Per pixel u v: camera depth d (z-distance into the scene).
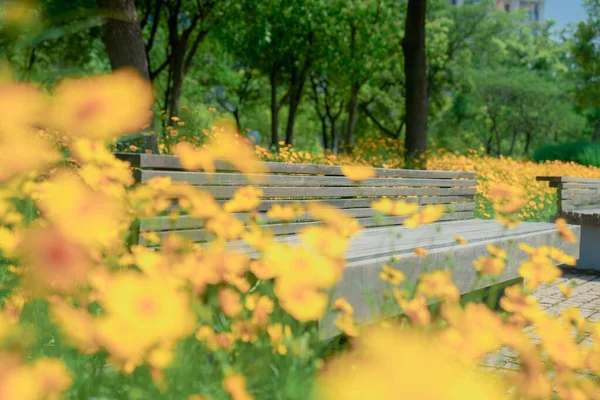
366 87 32.09
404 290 1.83
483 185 9.62
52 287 1.17
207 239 2.93
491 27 36.78
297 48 21.80
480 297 1.98
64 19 0.99
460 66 36.19
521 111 42.41
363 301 2.73
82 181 1.57
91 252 1.13
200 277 1.43
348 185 4.45
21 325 1.28
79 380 1.22
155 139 6.72
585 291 6.03
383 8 23.95
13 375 0.63
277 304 1.83
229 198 3.42
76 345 1.14
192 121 7.83
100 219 0.77
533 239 4.50
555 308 5.14
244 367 1.60
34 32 0.93
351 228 1.69
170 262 1.46
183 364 1.34
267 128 38.75
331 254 1.43
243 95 30.56
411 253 3.20
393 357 0.58
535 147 47.50
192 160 1.31
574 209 8.18
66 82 0.68
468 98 43.12
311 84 31.28
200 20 17.59
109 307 0.74
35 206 1.74
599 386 1.58
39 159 0.73
